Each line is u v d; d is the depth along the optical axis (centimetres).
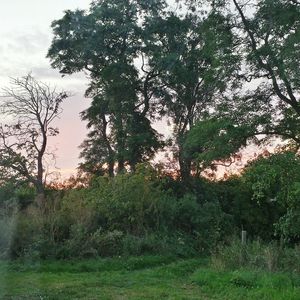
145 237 2477
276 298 1264
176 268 1973
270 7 2716
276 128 2997
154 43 4388
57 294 1339
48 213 2320
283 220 2044
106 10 4366
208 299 1334
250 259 1745
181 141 3853
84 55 4444
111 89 4266
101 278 1708
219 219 2938
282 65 2578
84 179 3609
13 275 954
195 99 4209
